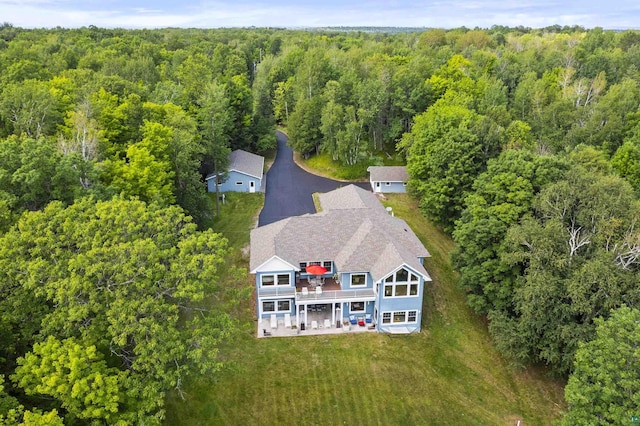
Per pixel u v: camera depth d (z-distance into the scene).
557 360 31.69
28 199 33.16
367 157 77.81
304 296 37.38
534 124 77.12
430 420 30.42
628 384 21.67
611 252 31.00
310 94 90.38
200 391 30.70
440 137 57.59
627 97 79.12
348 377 33.03
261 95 89.06
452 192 52.50
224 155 61.28
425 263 48.00
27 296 24.47
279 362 33.97
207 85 69.62
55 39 121.75
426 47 122.31
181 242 26.97
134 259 23.25
